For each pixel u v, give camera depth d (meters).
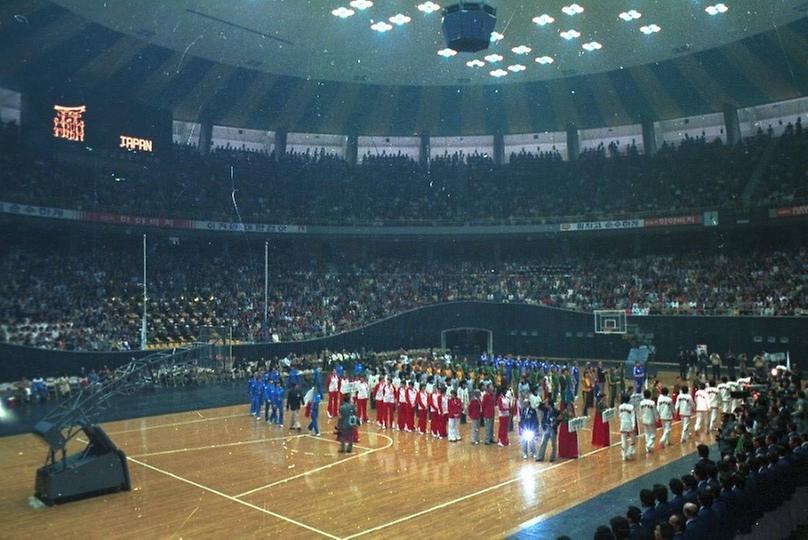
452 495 16.80
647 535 10.19
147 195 48.50
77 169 45.72
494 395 23.94
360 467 19.84
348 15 37.22
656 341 46.28
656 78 49.84
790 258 46.91
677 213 49.84
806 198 44.38
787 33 41.25
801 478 14.02
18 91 45.03
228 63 45.84
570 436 20.83
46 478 16.56
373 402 31.83
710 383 25.41
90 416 18.58
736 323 43.19
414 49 43.97
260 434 25.45
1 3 34.56
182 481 18.45
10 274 40.69
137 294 44.56
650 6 37.31
